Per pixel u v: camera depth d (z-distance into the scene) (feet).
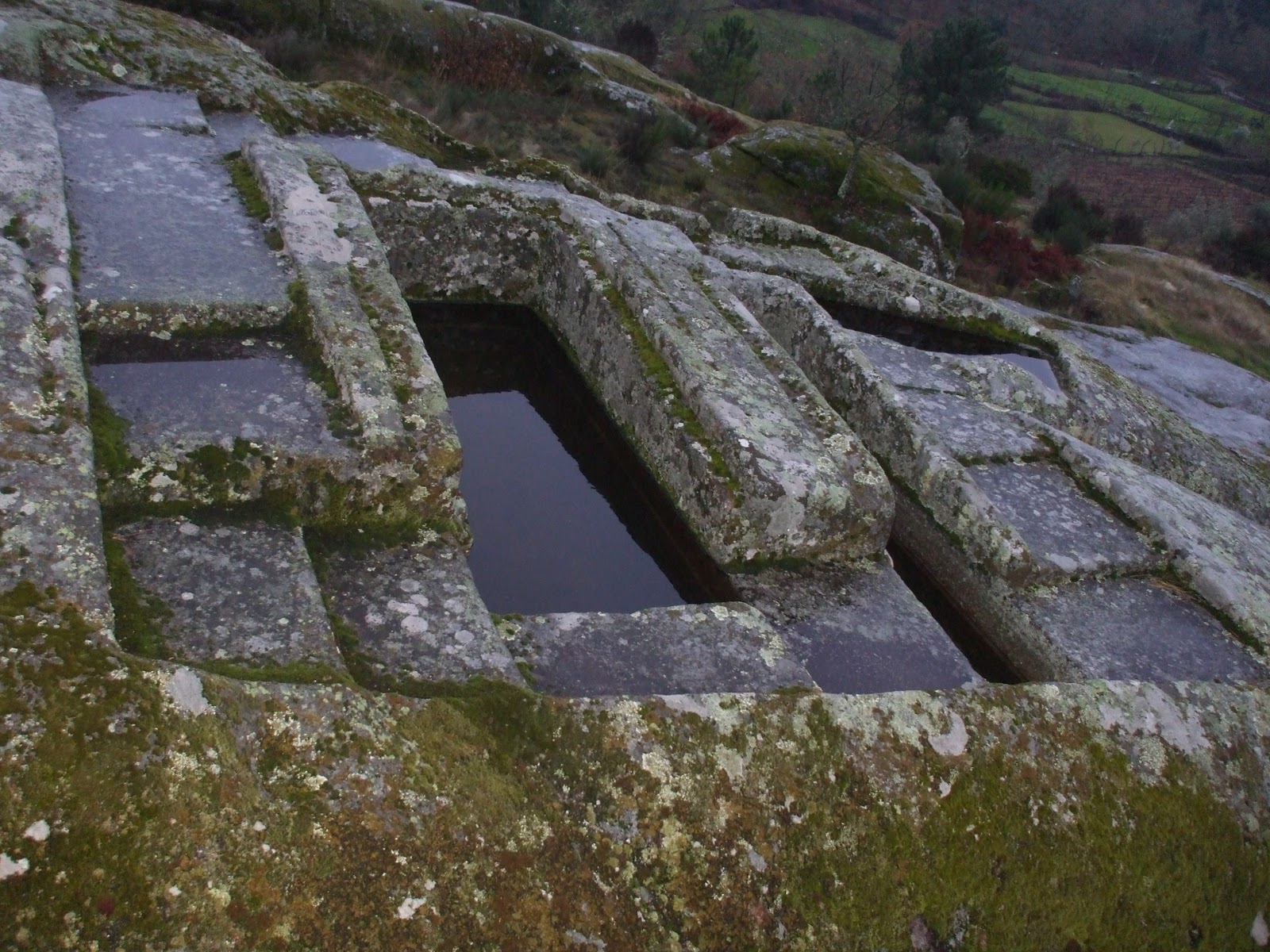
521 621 8.42
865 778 7.36
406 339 9.91
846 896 6.88
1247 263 79.46
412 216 14.08
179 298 9.48
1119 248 64.64
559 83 43.93
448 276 14.79
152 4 32.68
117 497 7.51
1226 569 12.91
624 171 37.86
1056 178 85.20
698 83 67.62
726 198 40.93
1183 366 35.12
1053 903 7.54
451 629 7.70
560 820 6.32
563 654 8.16
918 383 16.24
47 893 4.70
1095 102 137.90
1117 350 35.01
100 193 11.32
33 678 5.29
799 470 10.68
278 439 8.28
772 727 7.33
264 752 5.69
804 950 6.57
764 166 44.37
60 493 6.66
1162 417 20.11
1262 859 8.57
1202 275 62.80
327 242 11.09
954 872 7.28
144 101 14.85
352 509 8.48
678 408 11.58
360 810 5.64
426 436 8.84
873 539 11.10
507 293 15.28
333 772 5.74
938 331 21.08
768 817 6.90
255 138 13.33
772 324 16.17
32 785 4.91
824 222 43.01
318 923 5.19
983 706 8.27
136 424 8.07
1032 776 7.98
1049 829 7.77
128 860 4.92
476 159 19.75
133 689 5.46
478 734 6.55
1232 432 30.17
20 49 13.91
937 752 7.75
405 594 7.94
